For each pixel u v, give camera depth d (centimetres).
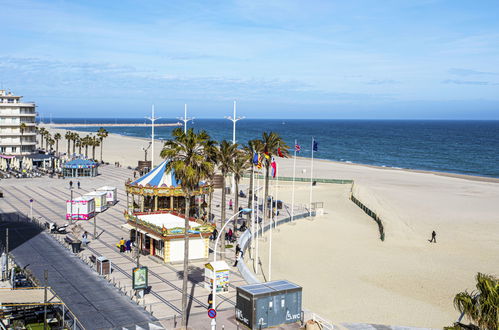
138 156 16062
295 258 4847
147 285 3556
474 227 6438
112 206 7219
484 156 19138
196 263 4369
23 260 4203
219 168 5009
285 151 6309
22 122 11888
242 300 2998
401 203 8188
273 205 7550
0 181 9381
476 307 2038
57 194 8006
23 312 2812
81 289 3516
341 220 6894
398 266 4606
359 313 3359
